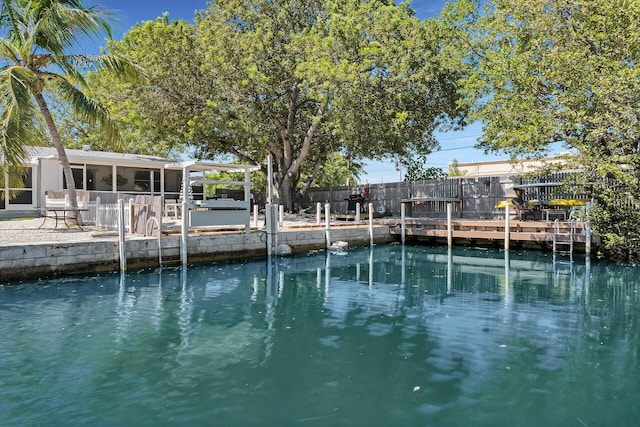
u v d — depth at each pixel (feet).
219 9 65.67
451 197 64.49
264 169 84.33
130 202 38.93
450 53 54.75
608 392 12.57
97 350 16.10
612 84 32.01
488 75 44.98
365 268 36.14
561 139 39.37
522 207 53.21
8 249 28.02
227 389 12.80
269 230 42.01
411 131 57.77
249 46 58.08
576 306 22.99
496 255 43.75
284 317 20.75
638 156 32.60
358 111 52.16
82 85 40.16
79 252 30.83
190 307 22.61
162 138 63.36
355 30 53.06
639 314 21.27
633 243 36.83
